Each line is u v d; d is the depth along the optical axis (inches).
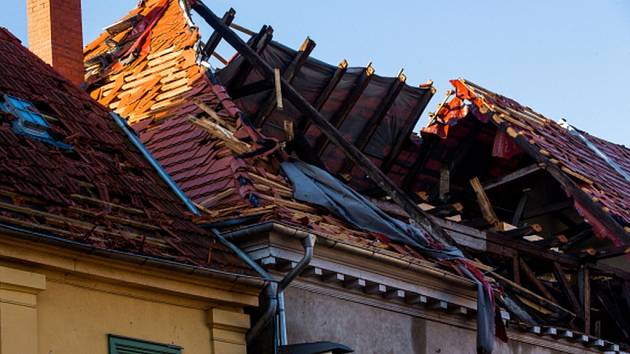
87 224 770.2
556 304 1137.4
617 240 1137.4
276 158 979.9
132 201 835.4
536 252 1146.0
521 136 1175.6
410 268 935.7
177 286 781.9
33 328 711.1
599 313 1206.3
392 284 932.6
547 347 1086.4
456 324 998.4
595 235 1176.2
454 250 991.6
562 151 1213.1
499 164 1230.9
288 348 828.6
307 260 844.6
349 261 901.2
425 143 1193.4
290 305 876.6
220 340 804.0
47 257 721.0
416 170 1197.7
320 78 1105.4
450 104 1198.3
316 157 1045.2
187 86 1058.1
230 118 1000.2
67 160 828.0
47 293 725.9
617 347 1135.6
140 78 1105.4
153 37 1145.4
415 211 1025.5
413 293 948.0
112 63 1153.4
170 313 786.2
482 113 1184.2
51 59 1100.5
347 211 952.3
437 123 1193.4
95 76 1138.0
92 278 745.0
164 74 1088.8
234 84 1077.1
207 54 1112.2
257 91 1067.9
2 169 766.5
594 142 1326.3
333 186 970.7
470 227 1123.3
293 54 1092.5
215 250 837.2
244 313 826.2
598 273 1181.7
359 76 1116.5
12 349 698.8
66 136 853.8
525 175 1187.3
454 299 979.9
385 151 1165.7
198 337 797.2
